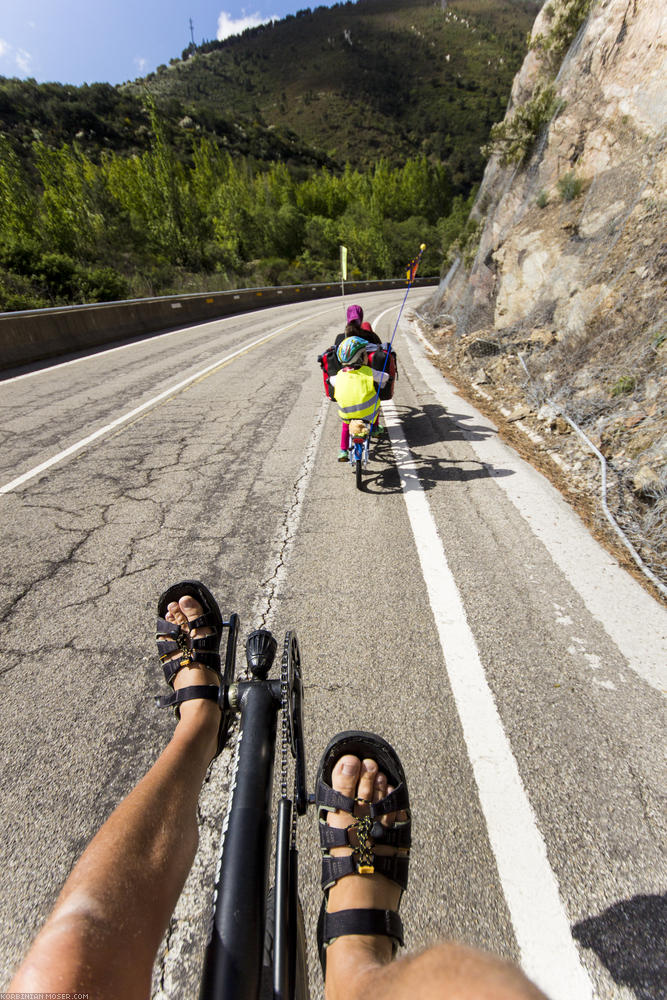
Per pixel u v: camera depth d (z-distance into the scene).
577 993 1.40
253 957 0.89
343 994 0.89
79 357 11.77
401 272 59.91
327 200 75.12
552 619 2.89
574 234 8.52
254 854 1.05
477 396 7.63
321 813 1.43
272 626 2.91
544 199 9.65
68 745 2.24
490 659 2.62
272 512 4.27
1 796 2.02
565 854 1.75
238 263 42.44
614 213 7.66
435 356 11.09
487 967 0.57
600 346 6.29
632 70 8.12
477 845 1.78
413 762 2.08
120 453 5.68
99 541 3.90
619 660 2.59
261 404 7.54
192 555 3.67
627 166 7.79
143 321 16.14
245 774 1.25
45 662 2.73
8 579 3.47
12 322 10.87
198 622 1.86
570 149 9.30
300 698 1.69
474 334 10.80
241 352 12.03
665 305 5.69
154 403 7.69
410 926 1.57
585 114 9.10
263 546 3.76
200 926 1.61
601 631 2.79
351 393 4.58
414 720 2.28
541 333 8.16
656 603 3.00
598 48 9.07
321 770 1.46
